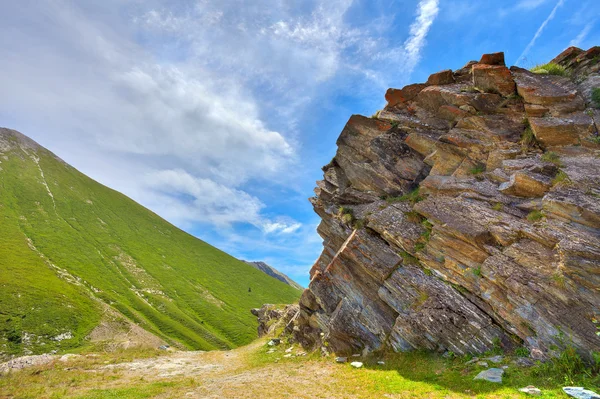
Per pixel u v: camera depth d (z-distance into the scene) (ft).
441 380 57.72
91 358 128.47
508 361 56.70
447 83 107.76
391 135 113.09
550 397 41.91
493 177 81.51
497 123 89.51
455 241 76.84
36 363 117.91
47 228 639.35
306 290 120.67
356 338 91.09
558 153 75.10
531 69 103.04
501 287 64.59
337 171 136.46
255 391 68.80
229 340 488.44
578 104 80.84
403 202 99.50
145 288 573.74
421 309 76.64
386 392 58.03
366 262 94.94
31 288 370.32
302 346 118.11
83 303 382.63
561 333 52.42
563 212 62.54
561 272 56.29
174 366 115.03
